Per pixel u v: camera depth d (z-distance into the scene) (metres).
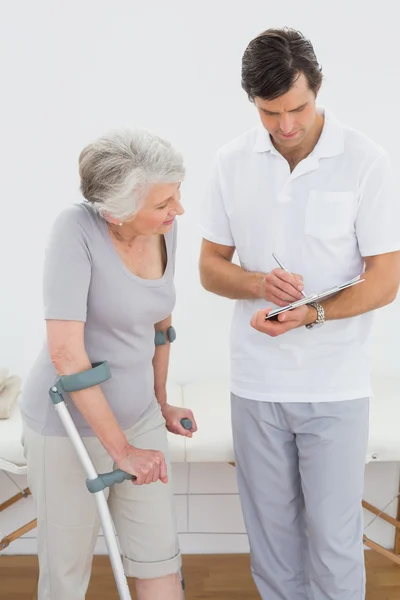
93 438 1.74
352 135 1.83
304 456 1.98
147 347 1.79
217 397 2.54
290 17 2.54
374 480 2.70
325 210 1.83
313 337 1.91
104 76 2.57
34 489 1.80
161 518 1.82
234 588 2.52
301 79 1.64
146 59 2.57
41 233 2.65
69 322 1.63
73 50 2.55
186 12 2.54
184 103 2.60
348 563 1.99
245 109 2.60
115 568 1.66
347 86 2.59
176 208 1.63
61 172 2.62
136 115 2.61
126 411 1.77
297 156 1.85
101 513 1.64
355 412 1.94
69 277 1.63
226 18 2.54
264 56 1.63
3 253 2.66
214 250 2.04
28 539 2.71
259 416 1.98
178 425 2.01
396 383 2.65
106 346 1.73
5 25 2.53
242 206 1.92
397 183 2.65
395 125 2.61
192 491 2.69
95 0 2.52
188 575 2.58
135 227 1.63
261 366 1.95
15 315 2.70
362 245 1.86
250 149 1.91
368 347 1.96
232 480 2.69
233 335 2.02
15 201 2.63
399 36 2.54
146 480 1.66
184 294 2.70
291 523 2.08
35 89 2.57
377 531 2.71
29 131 2.59
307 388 1.93
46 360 1.76
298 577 2.12
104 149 1.56
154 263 1.76
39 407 1.75
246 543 2.71
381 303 1.85
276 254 1.90
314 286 1.89
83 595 1.86
